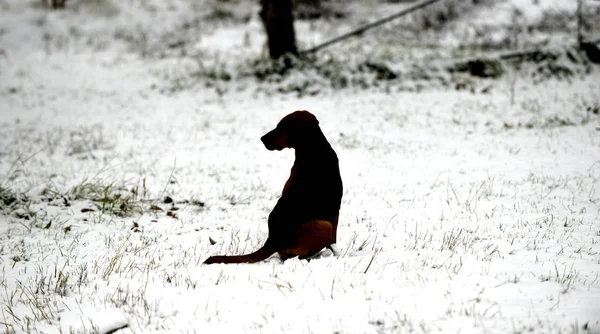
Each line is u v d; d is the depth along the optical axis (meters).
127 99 21.27
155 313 5.25
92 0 38.81
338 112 17.84
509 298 5.11
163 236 8.33
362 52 25.38
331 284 5.69
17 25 33.91
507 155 12.85
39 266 6.99
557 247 6.95
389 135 15.27
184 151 14.52
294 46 22.56
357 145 14.38
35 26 33.97
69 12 36.66
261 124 17.05
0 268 6.98
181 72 24.41
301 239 6.36
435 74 20.75
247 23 33.50
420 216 8.94
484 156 12.91
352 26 31.47
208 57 27.22
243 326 4.93
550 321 4.58
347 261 6.35
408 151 13.71
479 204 9.47
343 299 5.32
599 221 8.19
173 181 11.55
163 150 14.69
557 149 13.01
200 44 30.03
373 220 8.83
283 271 6.13
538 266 6.10
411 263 6.29
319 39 29.09
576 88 18.73
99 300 5.64
